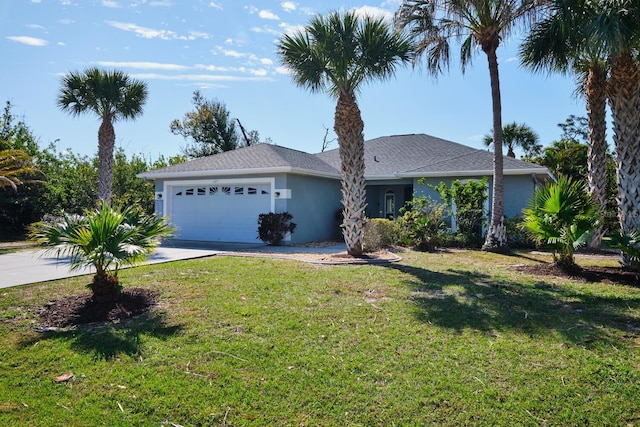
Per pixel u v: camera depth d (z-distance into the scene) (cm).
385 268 959
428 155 2002
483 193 1529
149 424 338
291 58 1048
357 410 356
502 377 405
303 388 388
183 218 1772
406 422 340
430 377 405
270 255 1183
